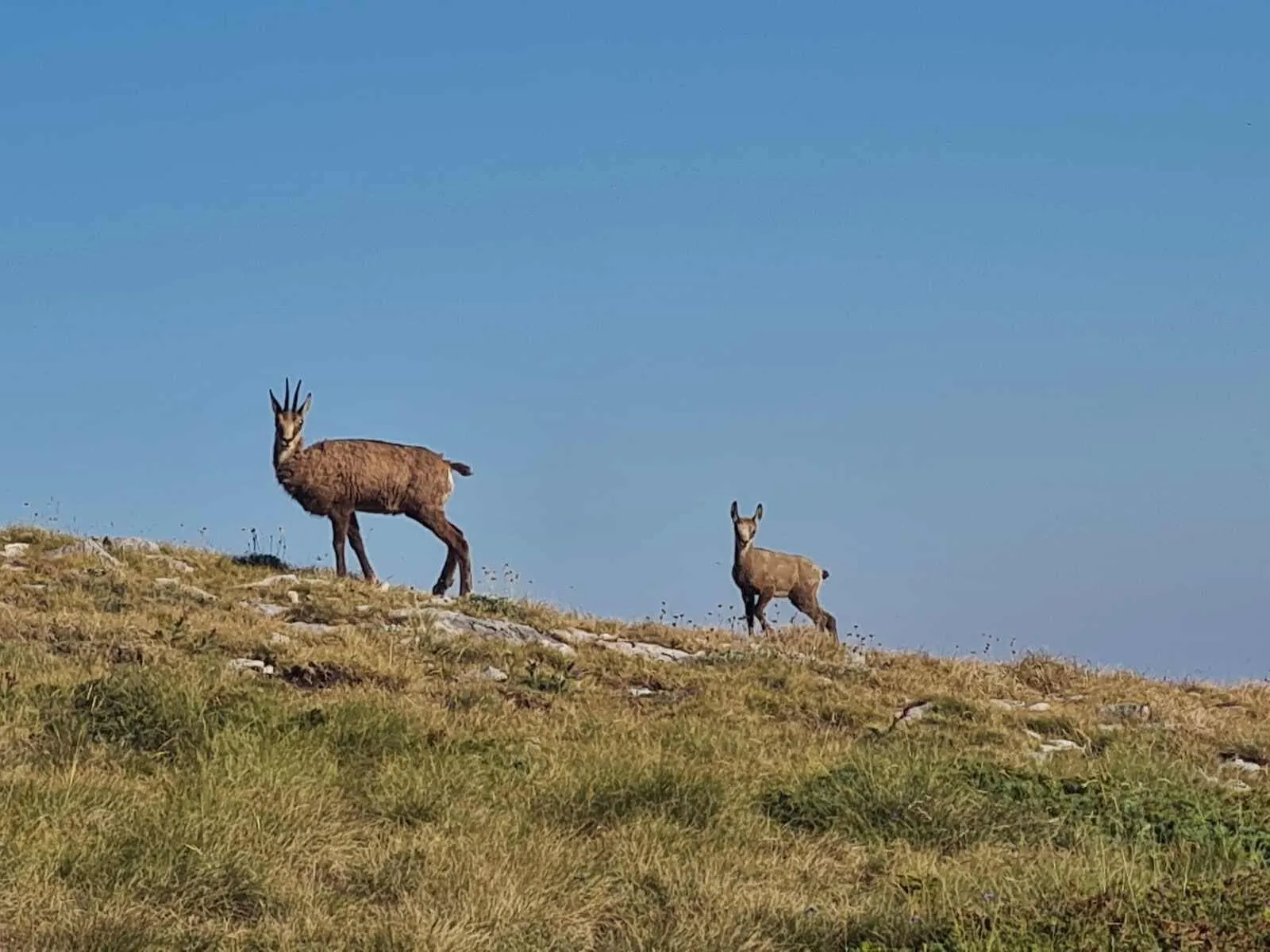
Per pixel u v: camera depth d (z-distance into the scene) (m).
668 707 55.97
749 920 31.20
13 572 64.38
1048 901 30.47
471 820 37.22
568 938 30.66
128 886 30.64
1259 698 72.19
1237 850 37.94
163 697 42.62
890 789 41.38
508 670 58.53
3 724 40.59
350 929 29.95
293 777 37.75
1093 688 71.00
